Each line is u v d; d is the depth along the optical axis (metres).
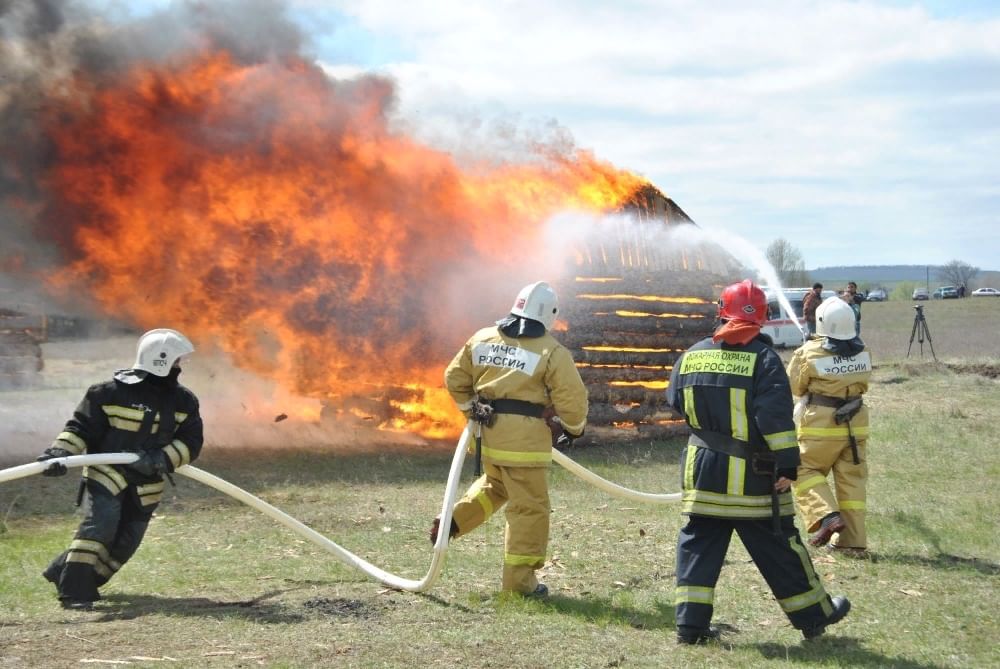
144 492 5.80
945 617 5.78
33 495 9.05
